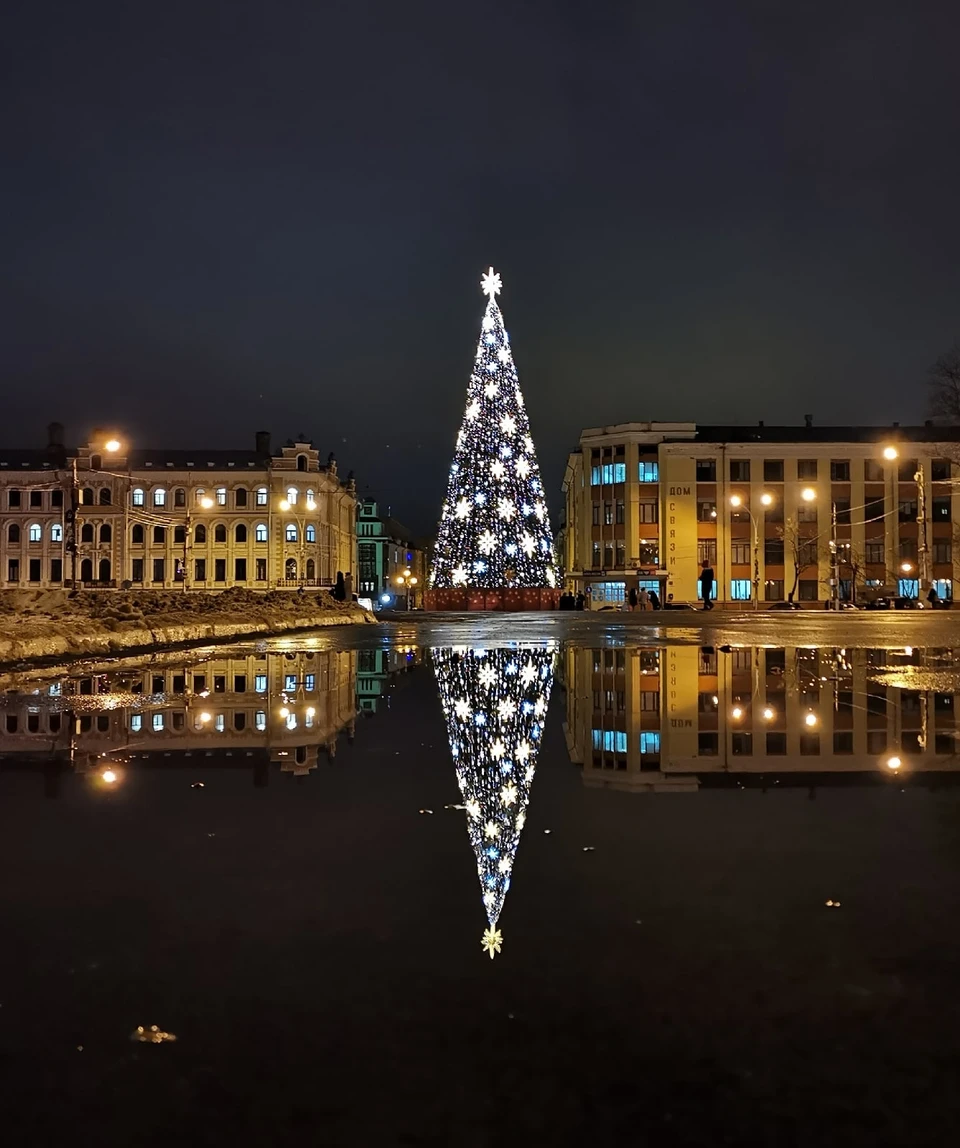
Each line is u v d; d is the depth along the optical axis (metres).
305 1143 1.38
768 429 74.00
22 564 83.19
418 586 151.50
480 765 4.63
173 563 82.94
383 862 2.85
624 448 71.69
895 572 69.94
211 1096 1.50
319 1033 1.70
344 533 96.31
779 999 1.83
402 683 9.27
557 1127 1.41
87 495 83.31
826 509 70.06
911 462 70.38
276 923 2.28
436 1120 1.43
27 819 3.48
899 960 2.02
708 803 3.68
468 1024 1.73
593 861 2.83
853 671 10.48
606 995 1.85
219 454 85.94
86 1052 1.64
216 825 3.37
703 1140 1.38
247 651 14.91
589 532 73.88
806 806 3.61
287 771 4.50
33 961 2.05
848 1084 1.53
